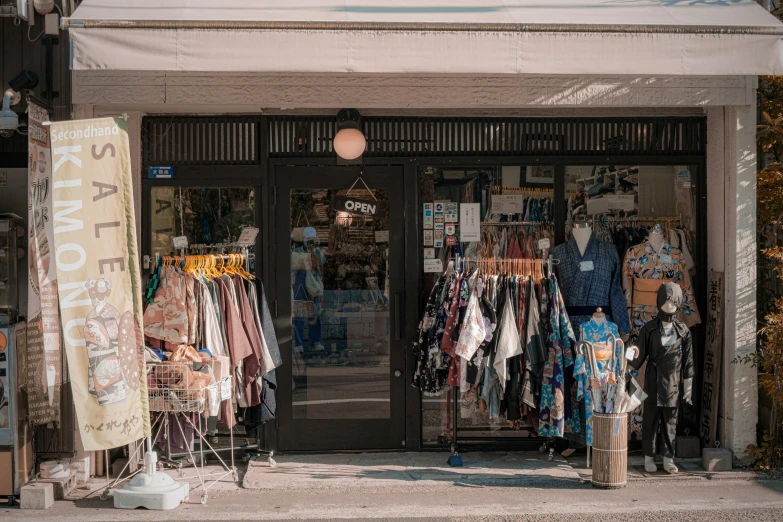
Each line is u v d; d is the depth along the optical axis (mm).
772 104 6656
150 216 6676
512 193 6820
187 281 5938
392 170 6754
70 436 5914
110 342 5176
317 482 5953
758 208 6664
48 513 5371
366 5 5613
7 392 5496
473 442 6781
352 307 6785
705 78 6262
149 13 5238
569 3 5816
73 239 5125
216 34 4961
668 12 5617
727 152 6398
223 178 6691
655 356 6078
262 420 6309
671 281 6555
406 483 5941
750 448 6227
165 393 5539
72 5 6031
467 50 5043
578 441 6441
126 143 5211
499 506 5465
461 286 6211
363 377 6793
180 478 6176
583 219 6824
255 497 5719
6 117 5602
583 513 5305
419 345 6434
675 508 5379
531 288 6184
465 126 6762
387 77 6246
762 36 5168
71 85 6027
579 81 6285
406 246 6742
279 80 6219
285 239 6738
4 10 5879
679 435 6750
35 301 5676
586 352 6043
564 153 6801
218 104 6223
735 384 6270
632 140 6805
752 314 6293
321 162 6719
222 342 6074
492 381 6176
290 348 6746
